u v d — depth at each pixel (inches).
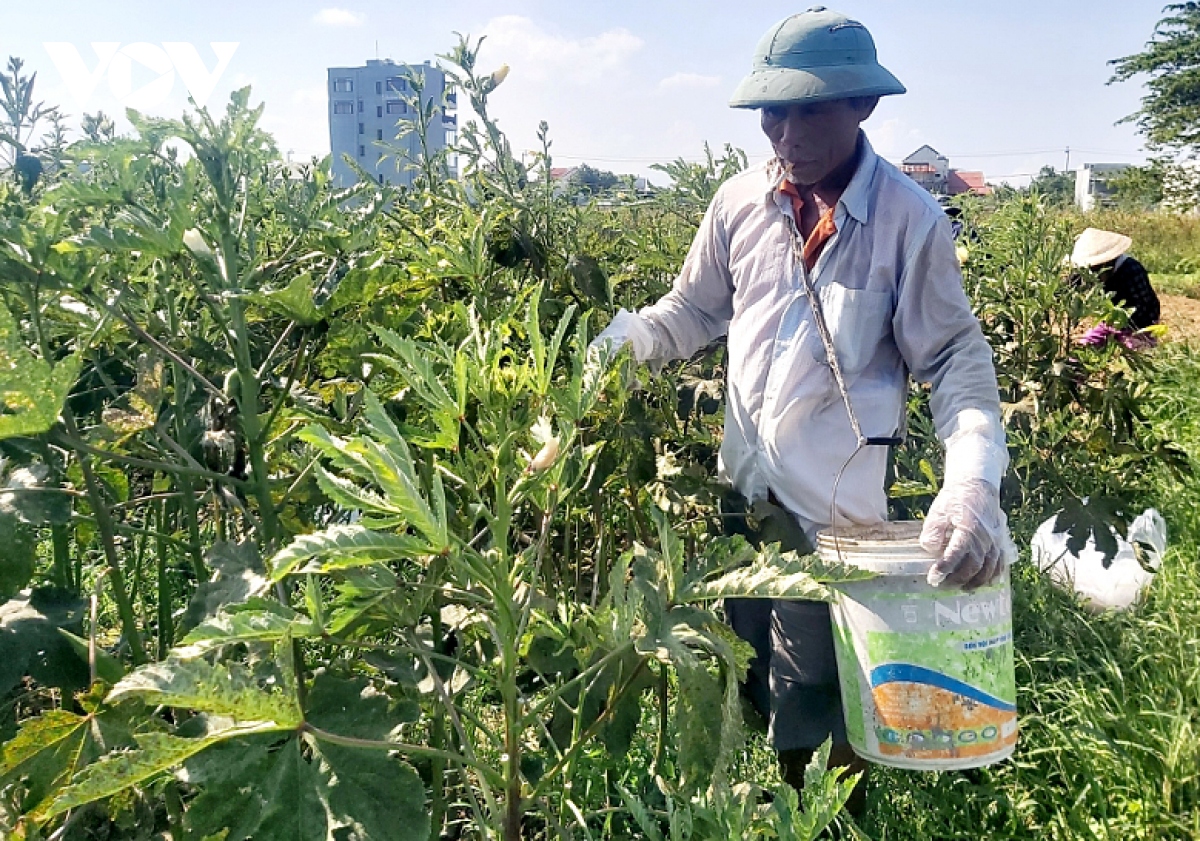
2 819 75.5
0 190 116.3
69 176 113.3
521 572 71.7
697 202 181.0
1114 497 157.0
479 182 156.0
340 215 109.7
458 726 70.2
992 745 95.6
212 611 76.9
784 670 116.8
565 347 135.4
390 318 98.4
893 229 110.3
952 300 109.3
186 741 59.6
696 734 70.1
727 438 125.0
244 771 63.5
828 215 113.5
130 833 81.7
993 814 123.0
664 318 128.6
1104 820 117.4
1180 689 146.3
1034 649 156.3
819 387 113.9
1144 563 169.3
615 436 112.3
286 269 111.7
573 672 90.2
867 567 94.2
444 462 74.4
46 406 71.7
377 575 66.7
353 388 103.8
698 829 70.4
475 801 77.1
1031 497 199.9
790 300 115.6
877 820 120.4
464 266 108.0
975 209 296.2
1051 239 248.5
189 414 100.5
